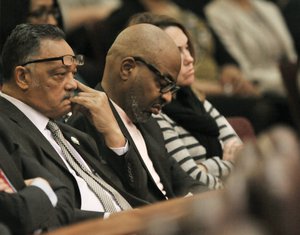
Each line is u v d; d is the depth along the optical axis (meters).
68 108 6.39
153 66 7.28
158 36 7.37
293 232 1.95
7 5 8.06
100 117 6.85
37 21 8.27
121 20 11.52
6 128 5.68
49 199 5.30
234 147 9.05
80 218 5.73
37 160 5.99
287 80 11.39
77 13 12.92
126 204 6.50
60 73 6.29
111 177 6.79
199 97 9.31
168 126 8.41
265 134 2.25
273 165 1.99
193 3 14.06
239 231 1.96
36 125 6.27
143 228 2.94
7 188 5.31
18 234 5.14
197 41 12.84
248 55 14.25
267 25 14.79
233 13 14.37
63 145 6.43
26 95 6.27
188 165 8.18
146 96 7.36
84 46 10.98
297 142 2.12
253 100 13.06
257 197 1.98
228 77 13.23
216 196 2.10
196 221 2.04
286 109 13.60
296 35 15.98
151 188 7.20
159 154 7.66
